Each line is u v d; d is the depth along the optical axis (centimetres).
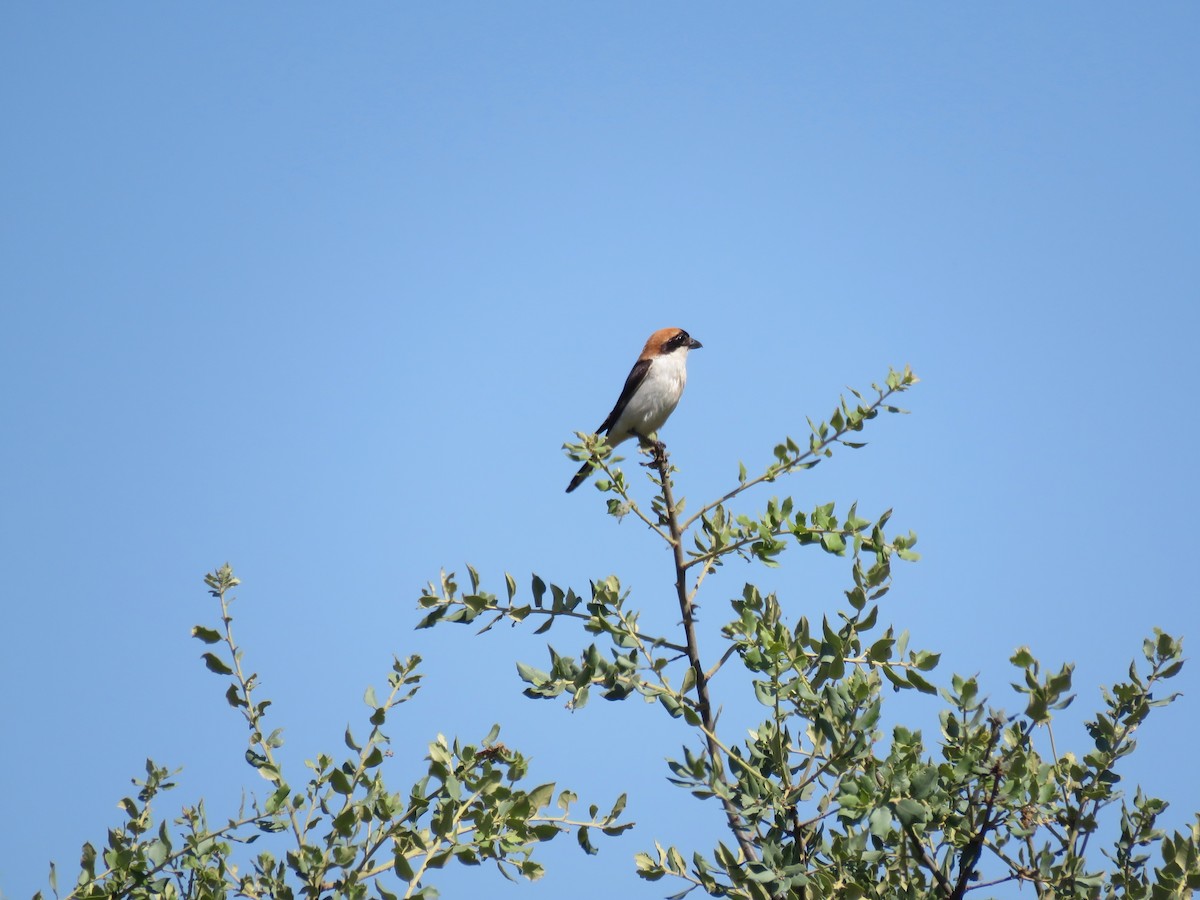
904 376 1168
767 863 941
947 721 1034
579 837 992
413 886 896
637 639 1073
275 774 1059
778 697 1005
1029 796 978
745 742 1027
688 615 1113
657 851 993
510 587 1090
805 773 982
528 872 938
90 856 971
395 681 1073
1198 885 962
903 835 965
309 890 940
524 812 938
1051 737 1066
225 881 990
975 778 980
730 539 1134
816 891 928
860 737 945
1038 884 998
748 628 1054
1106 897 1012
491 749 1030
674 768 998
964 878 954
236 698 1089
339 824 959
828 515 1120
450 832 924
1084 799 1041
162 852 970
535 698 1044
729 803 1008
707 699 1052
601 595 1084
